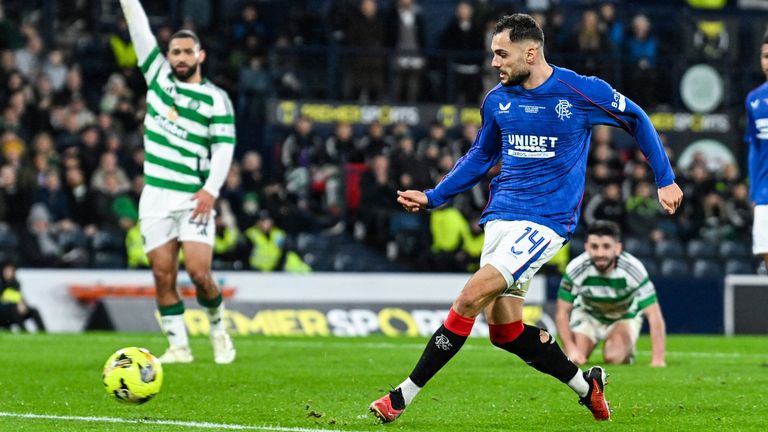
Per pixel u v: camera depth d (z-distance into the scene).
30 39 72.69
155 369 23.80
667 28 87.38
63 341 47.88
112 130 67.75
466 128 70.69
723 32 86.44
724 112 81.25
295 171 69.06
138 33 34.75
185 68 34.34
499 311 22.72
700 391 29.83
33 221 61.69
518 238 22.22
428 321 60.44
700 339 57.34
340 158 69.56
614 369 36.69
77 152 64.88
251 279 59.03
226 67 73.81
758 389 30.48
